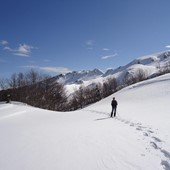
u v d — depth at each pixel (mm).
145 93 45594
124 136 12180
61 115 25469
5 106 31641
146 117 20109
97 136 12328
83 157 8828
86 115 24891
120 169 7551
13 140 12055
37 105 66562
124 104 37594
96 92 106625
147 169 7465
